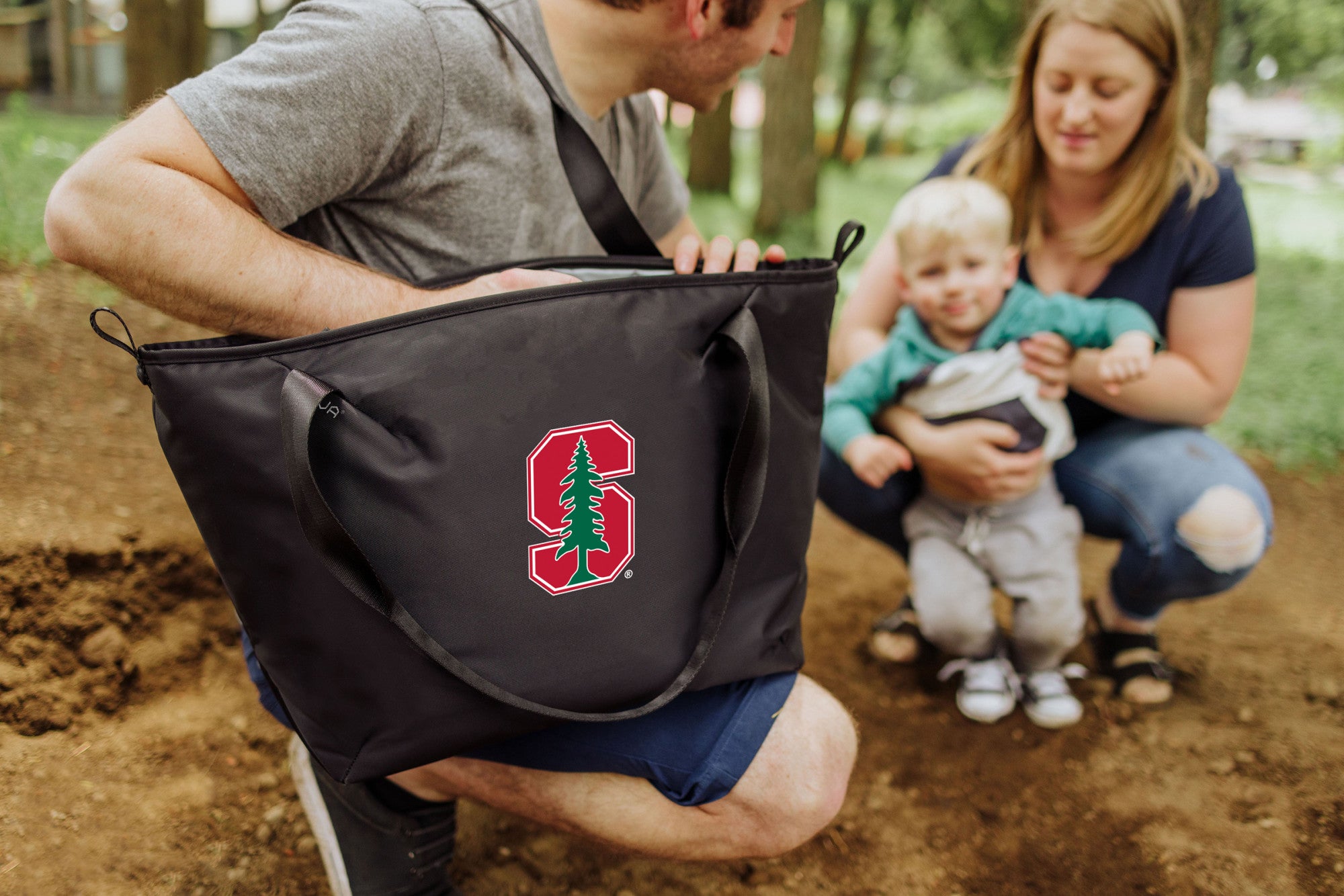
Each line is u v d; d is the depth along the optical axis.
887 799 2.09
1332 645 2.63
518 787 1.49
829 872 1.91
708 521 1.29
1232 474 2.13
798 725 1.44
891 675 2.51
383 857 1.59
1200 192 2.11
